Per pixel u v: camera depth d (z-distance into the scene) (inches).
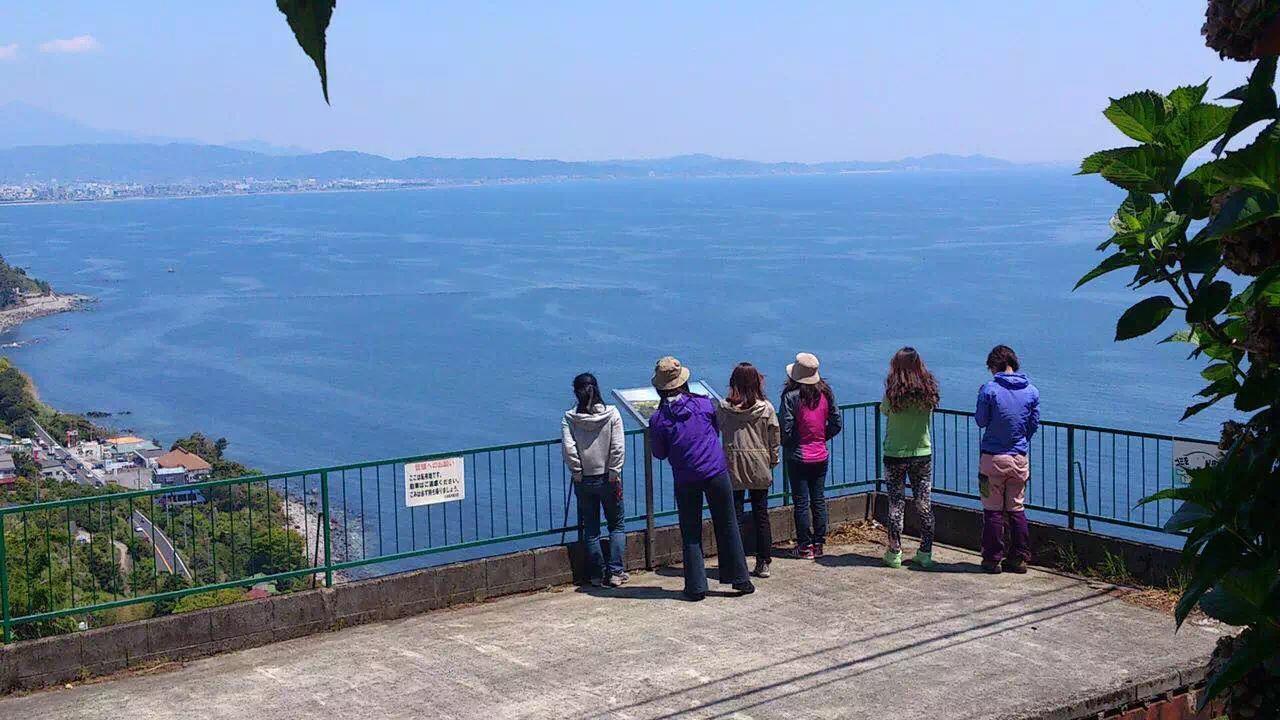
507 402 4055.1
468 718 298.5
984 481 418.0
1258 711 101.3
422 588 390.6
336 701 313.7
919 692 307.0
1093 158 99.7
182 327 6195.9
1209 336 113.5
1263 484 96.6
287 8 50.0
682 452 393.1
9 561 390.0
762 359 4338.1
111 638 341.1
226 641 357.7
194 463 3221.0
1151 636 347.6
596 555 415.5
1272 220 88.7
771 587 409.4
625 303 6205.7
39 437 3656.5
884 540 469.1
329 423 3875.5
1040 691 305.0
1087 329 4633.4
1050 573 417.4
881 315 5295.3
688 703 303.9
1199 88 95.8
